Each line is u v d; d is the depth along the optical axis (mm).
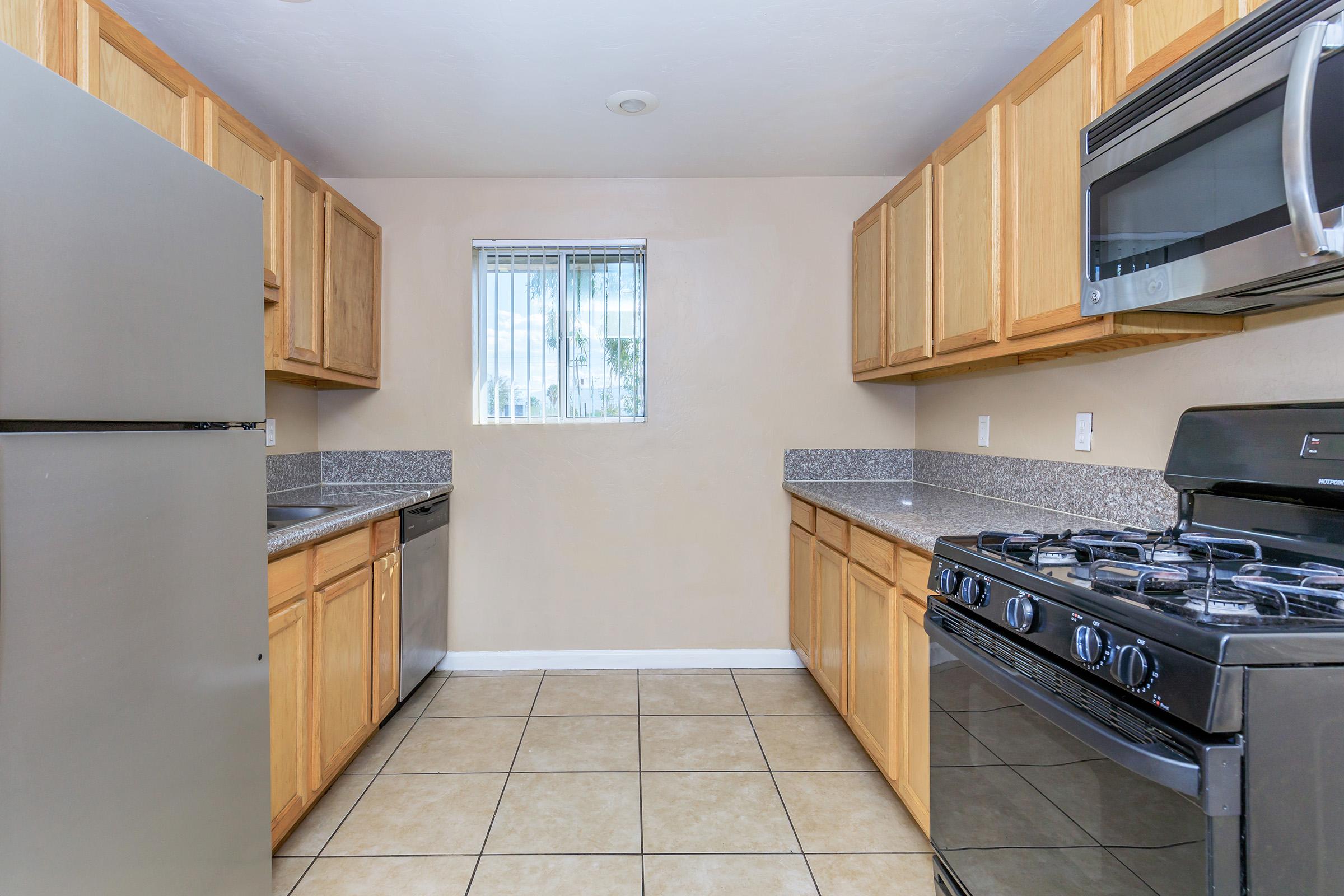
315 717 1921
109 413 951
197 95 1736
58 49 1327
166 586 1061
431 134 2615
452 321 3111
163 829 1050
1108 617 983
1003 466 2383
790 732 2506
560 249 3146
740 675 3090
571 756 2330
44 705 842
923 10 1834
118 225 966
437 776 2199
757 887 1671
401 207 3100
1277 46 1016
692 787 2129
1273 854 812
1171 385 1626
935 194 2238
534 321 3154
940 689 1507
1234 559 1272
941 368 2443
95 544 922
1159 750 872
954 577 1420
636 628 3180
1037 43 2004
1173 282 1225
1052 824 1116
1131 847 942
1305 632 817
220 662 1193
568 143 2715
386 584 2445
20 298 813
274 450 2691
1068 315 1542
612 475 3164
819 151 2824
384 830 1906
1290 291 1150
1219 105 1118
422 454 3121
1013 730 1229
